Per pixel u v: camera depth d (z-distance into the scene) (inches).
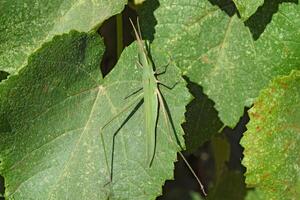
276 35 25.4
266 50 25.5
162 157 24.7
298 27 25.3
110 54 28.4
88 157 25.1
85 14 25.2
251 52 25.6
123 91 25.2
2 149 24.7
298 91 24.9
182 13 25.5
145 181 24.9
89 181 25.0
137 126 24.9
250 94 25.6
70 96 25.1
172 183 36.0
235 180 29.7
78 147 25.1
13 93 24.6
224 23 25.6
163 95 24.8
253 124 24.9
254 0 24.4
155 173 24.8
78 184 25.0
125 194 25.0
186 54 25.6
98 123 25.2
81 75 25.2
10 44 25.3
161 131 24.7
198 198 36.0
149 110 24.8
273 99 24.8
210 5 25.5
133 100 25.0
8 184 24.8
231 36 25.6
